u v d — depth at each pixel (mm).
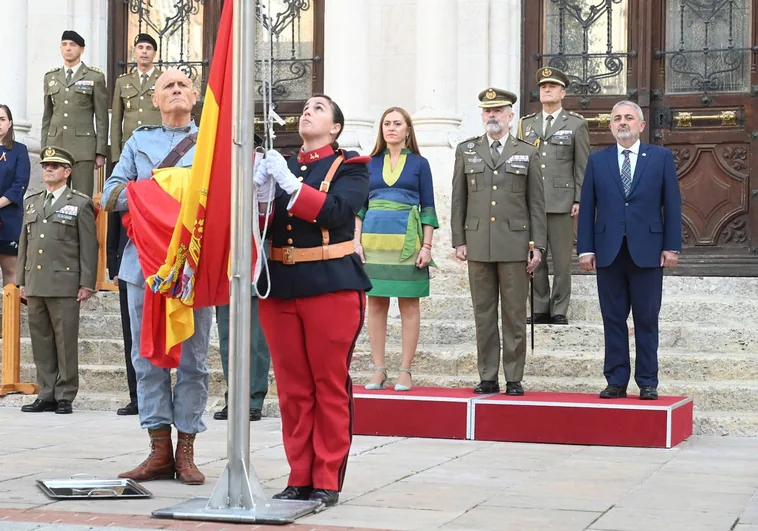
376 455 6883
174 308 5570
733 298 9938
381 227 8180
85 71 11164
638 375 7805
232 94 5121
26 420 8578
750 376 8602
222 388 9195
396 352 9188
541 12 11594
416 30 11375
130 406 8938
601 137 11461
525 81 11625
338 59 11367
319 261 5258
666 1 11352
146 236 5711
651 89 11359
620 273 7852
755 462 6680
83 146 11094
